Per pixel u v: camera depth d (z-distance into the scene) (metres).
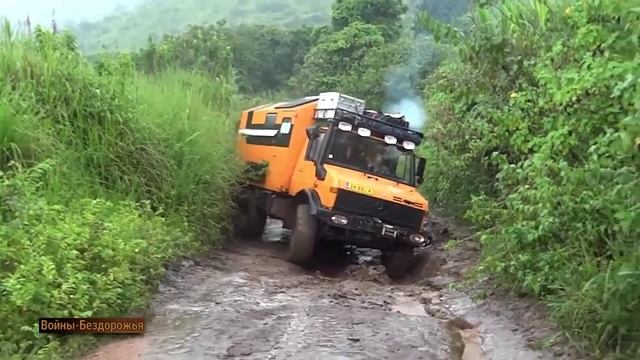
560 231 7.01
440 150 13.99
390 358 6.46
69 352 6.26
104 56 12.19
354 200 11.26
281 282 9.69
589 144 6.78
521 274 7.54
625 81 4.94
